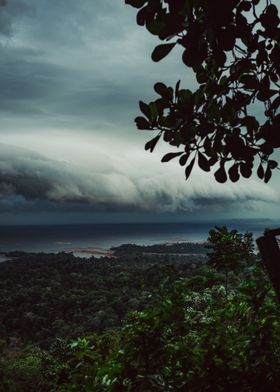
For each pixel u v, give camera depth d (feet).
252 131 4.56
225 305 7.30
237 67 4.51
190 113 4.41
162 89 4.41
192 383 5.40
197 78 4.65
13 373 65.36
